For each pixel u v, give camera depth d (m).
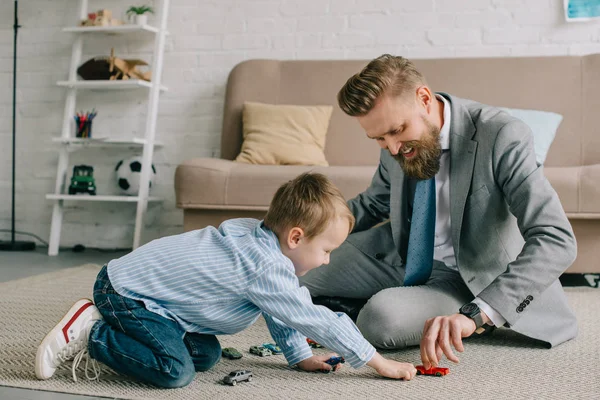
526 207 1.47
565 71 3.15
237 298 1.32
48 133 4.02
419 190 1.62
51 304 2.19
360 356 1.32
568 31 3.32
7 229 4.07
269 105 3.37
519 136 1.53
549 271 1.39
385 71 1.42
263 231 1.35
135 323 1.30
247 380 1.35
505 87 3.19
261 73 3.49
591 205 2.47
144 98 3.88
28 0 4.04
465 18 3.45
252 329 1.89
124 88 3.89
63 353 1.33
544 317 1.66
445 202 1.69
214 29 3.78
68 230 3.97
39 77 4.02
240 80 3.50
